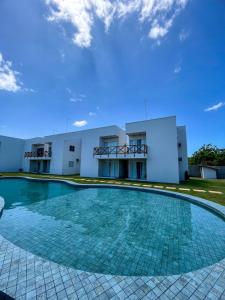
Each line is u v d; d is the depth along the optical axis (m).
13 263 2.21
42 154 20.97
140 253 3.17
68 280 1.93
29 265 2.18
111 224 4.71
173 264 2.83
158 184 11.12
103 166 16.89
